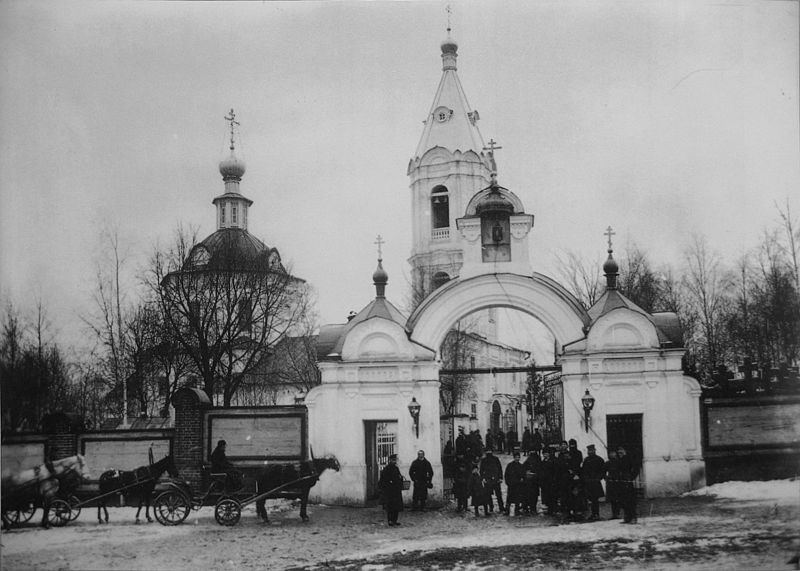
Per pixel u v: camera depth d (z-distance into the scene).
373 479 23.75
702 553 16.25
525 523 19.81
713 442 22.22
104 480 20.41
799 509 19.28
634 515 19.05
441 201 41.75
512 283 23.38
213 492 21.00
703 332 28.94
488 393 57.94
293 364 35.50
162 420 30.55
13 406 25.11
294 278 32.59
